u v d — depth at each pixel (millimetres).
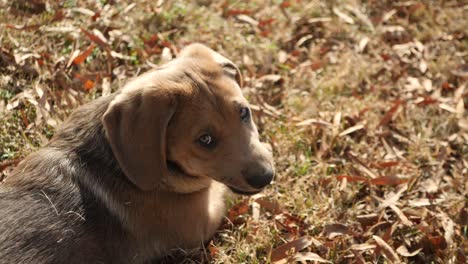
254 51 1479
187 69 1130
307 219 1258
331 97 1431
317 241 1220
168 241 1183
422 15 1595
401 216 1245
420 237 1239
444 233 1247
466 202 1281
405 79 1469
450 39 1540
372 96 1438
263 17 1560
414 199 1288
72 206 1119
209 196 1212
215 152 1122
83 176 1137
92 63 1405
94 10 1477
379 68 1481
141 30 1469
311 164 1338
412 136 1377
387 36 1553
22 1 1467
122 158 1102
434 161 1340
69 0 1476
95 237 1125
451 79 1477
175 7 1514
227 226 1252
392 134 1380
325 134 1359
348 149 1354
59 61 1393
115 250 1144
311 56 1501
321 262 1209
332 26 1554
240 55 1472
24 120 1315
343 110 1405
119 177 1144
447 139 1378
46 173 1133
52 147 1156
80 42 1426
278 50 1506
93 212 1129
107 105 1153
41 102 1322
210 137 1117
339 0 1597
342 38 1541
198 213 1188
